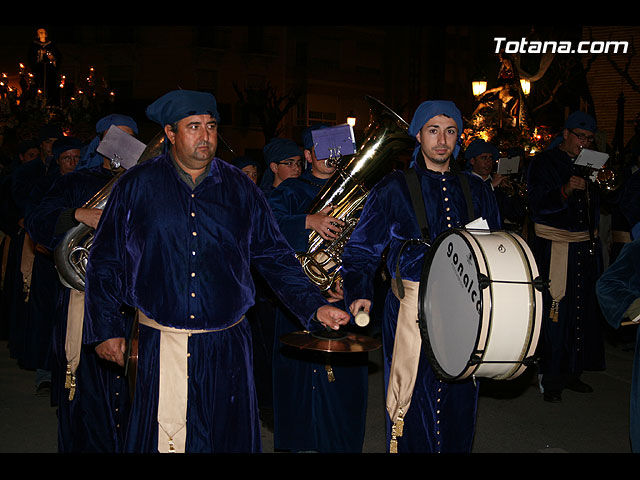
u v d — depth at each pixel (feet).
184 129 9.35
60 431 13.39
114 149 12.21
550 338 19.44
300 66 127.44
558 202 19.56
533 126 45.80
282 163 17.15
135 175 9.55
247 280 9.81
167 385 9.25
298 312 10.03
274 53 124.26
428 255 10.88
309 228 13.96
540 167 20.06
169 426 9.20
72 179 13.85
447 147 11.34
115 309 9.64
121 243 9.63
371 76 133.69
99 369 13.17
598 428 17.44
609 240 30.01
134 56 119.24
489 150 25.93
